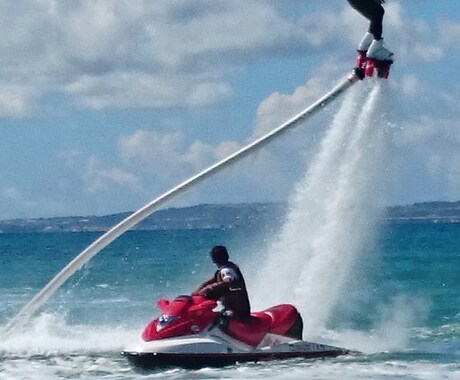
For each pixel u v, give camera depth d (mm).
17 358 42438
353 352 42219
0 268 150375
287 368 38750
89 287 97250
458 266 129000
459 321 60062
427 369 38781
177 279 108625
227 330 39750
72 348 45281
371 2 39125
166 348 38656
